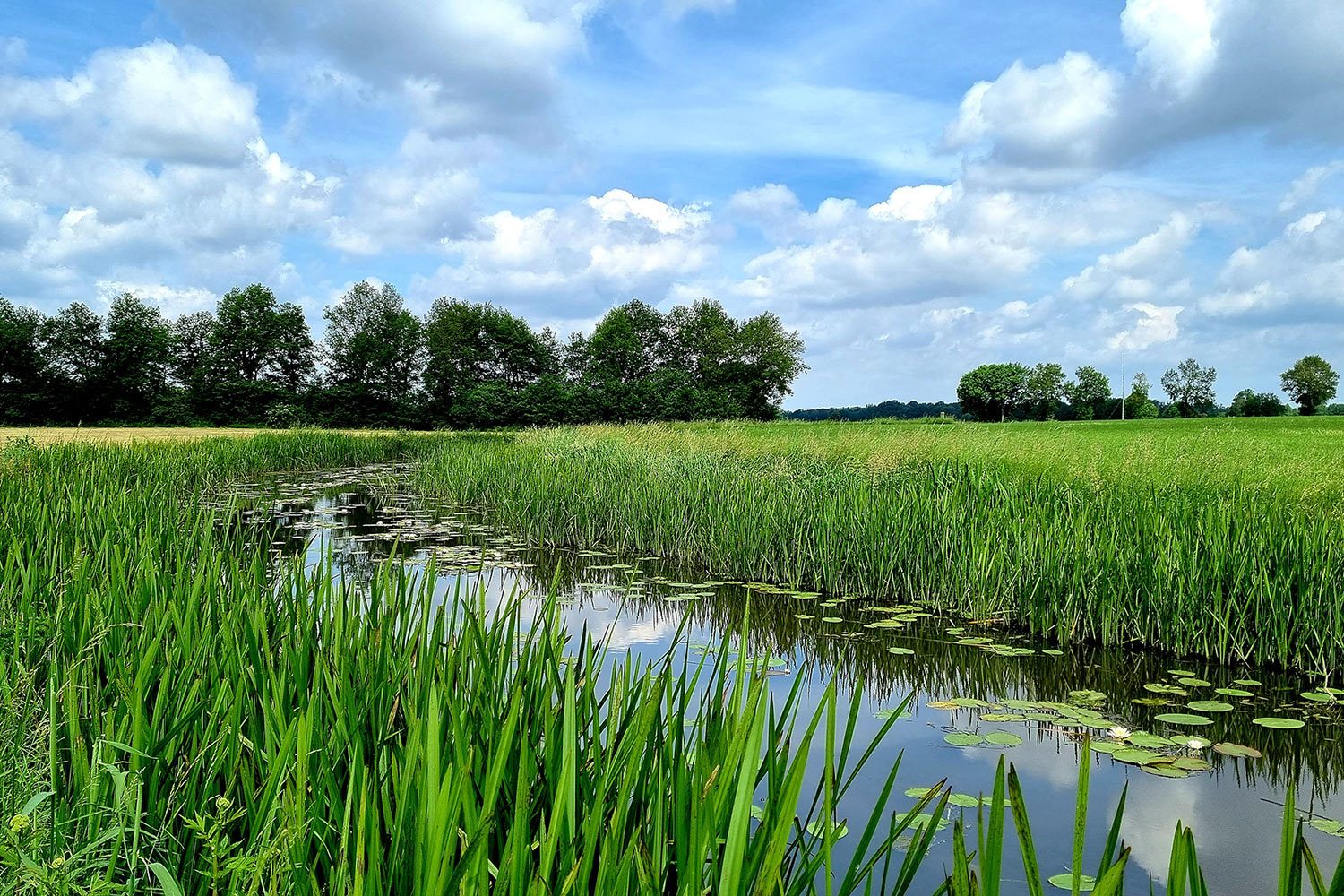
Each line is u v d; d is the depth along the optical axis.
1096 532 6.96
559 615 2.68
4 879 1.59
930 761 4.09
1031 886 1.15
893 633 6.67
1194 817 3.54
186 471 15.41
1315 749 4.31
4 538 5.27
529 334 75.88
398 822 1.68
